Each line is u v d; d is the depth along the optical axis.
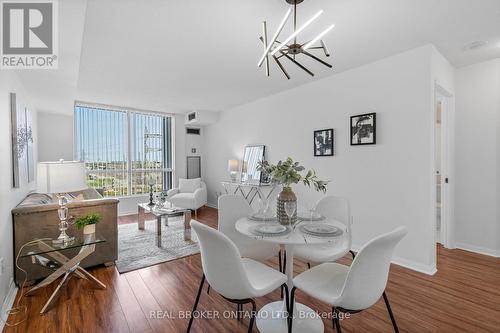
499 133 3.03
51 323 1.88
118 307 2.09
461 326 1.83
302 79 3.71
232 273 1.43
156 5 1.89
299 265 2.87
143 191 5.86
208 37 2.41
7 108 2.31
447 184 3.36
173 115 6.30
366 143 3.10
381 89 2.98
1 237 1.99
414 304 2.10
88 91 4.29
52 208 2.50
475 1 1.87
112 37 2.39
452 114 3.30
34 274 2.41
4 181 2.13
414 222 2.73
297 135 4.10
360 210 3.21
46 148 4.73
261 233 1.70
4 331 1.79
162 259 3.07
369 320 1.91
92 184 5.19
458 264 2.86
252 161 5.05
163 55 2.82
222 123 6.06
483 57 2.97
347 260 3.02
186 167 6.49
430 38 2.48
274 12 2.00
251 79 3.71
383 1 1.86
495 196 3.07
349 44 2.59
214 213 5.67
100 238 2.50
